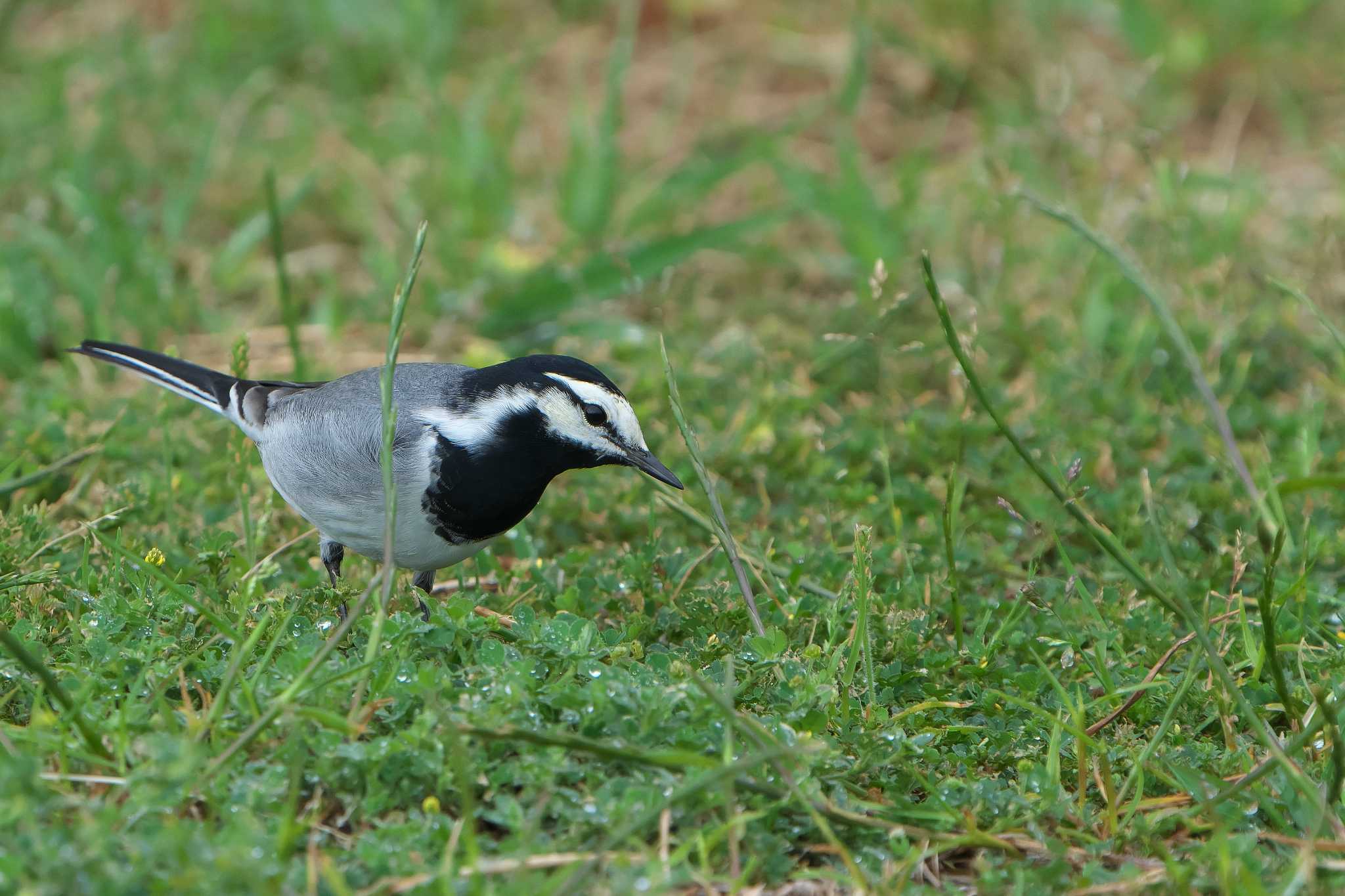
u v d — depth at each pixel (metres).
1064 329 15.37
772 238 18.20
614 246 16.19
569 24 22.64
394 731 7.90
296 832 6.93
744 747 7.92
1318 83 20.94
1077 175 17.38
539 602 10.55
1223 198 17.73
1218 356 14.27
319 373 15.02
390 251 17.33
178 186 18.22
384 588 8.19
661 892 6.59
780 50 21.77
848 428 13.38
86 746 7.57
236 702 8.02
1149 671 9.58
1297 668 9.55
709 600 10.01
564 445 9.98
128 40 20.28
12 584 9.49
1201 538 12.02
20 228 16.53
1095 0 21.94
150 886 6.61
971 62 20.89
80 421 13.37
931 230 17.47
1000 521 12.08
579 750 7.59
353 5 20.75
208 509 11.84
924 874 7.68
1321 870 7.39
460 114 19.64
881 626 9.76
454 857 7.12
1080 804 8.12
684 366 14.73
